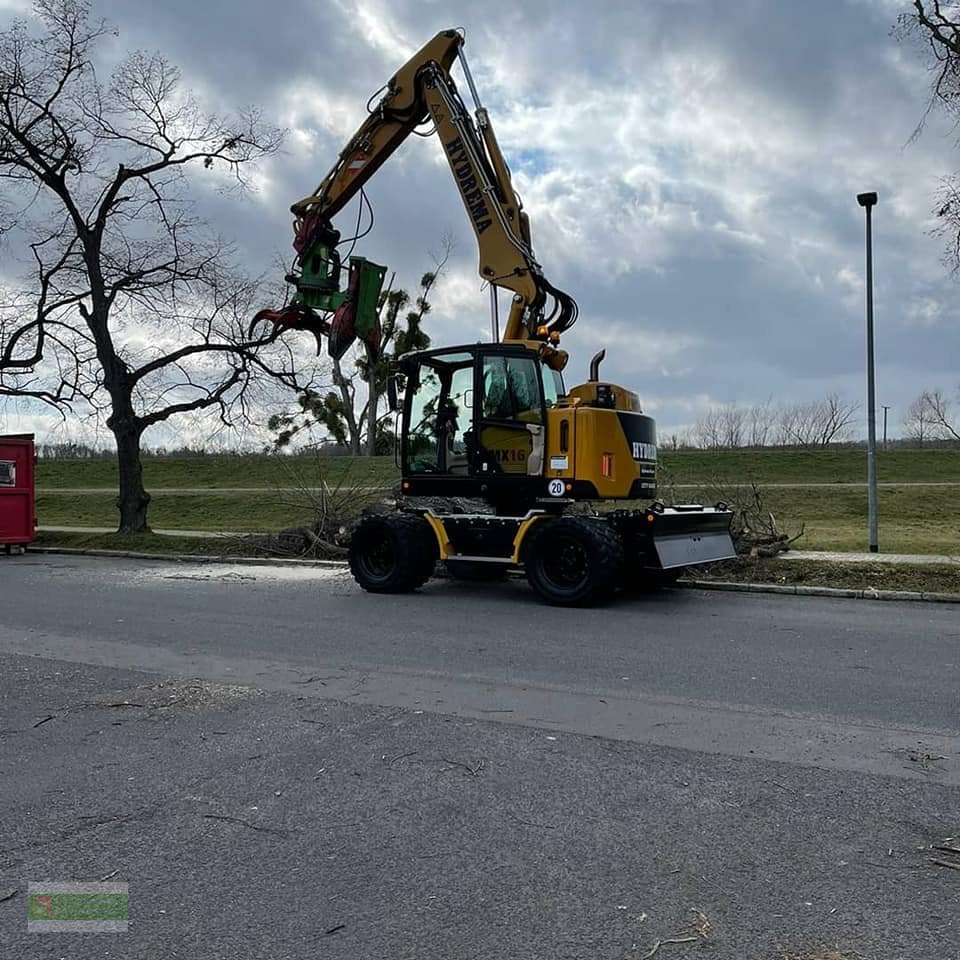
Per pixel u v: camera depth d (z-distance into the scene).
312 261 13.53
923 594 10.98
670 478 18.09
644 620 9.50
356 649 7.89
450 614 9.91
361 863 3.63
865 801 4.26
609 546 10.21
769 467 36.16
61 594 11.66
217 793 4.39
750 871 3.54
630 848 3.75
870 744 5.14
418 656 7.59
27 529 18.47
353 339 13.01
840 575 12.06
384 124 13.43
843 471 35.41
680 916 3.19
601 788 4.44
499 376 11.43
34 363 19.89
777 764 4.79
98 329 19.34
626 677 6.82
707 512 11.51
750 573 12.52
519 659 7.48
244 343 19.48
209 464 42.28
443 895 3.36
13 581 13.23
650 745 5.12
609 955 2.95
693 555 11.16
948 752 4.99
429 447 12.01
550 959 2.92
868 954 2.95
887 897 3.32
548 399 11.49
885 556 14.09
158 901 3.34
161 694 6.26
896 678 6.79
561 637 8.50
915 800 4.27
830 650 7.88
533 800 4.28
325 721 5.60
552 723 5.57
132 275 19.23
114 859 3.69
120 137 18.86
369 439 43.81
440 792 4.39
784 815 4.09
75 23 18.12
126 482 19.92
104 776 4.63
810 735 5.32
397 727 5.47
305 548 16.69
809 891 3.37
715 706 5.97
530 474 11.08
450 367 11.88
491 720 5.63
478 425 11.48
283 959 2.95
